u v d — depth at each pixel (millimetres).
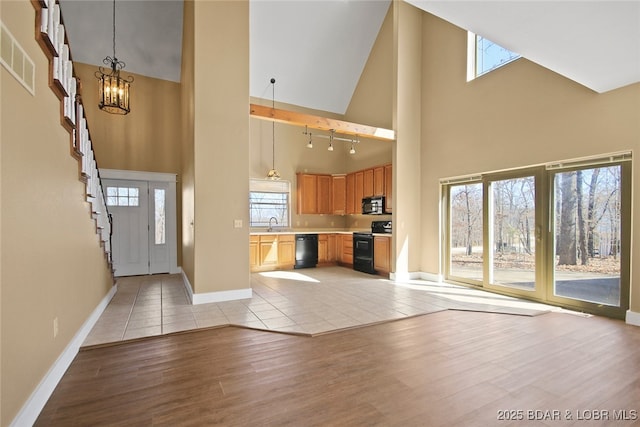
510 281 4539
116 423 1689
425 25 5883
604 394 1981
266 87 7047
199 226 4039
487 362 2426
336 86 7613
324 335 3000
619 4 2115
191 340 2869
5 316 1474
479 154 4883
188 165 4816
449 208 5523
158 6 5344
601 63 2896
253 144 7117
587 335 2975
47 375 1953
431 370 2297
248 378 2180
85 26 5227
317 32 6523
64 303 2332
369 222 7441
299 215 7660
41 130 1957
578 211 3803
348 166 8055
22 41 1711
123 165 5852
